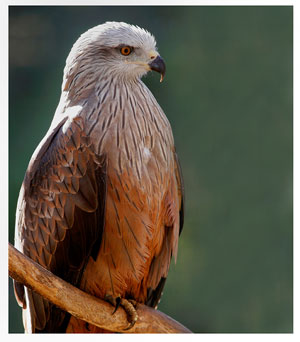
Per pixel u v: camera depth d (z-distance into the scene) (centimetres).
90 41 639
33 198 649
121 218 627
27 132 1346
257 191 1308
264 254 1291
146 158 629
